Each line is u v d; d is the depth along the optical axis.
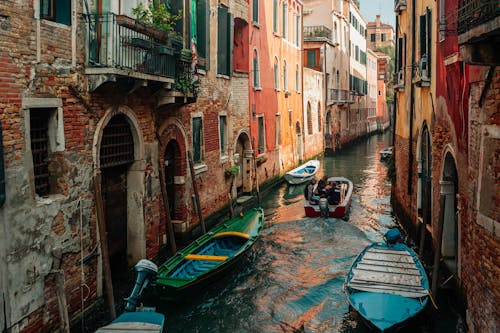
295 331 8.48
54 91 7.00
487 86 6.13
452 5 8.68
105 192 9.03
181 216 12.05
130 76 7.96
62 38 7.16
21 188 6.33
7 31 6.09
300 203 18.20
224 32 14.74
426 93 11.45
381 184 22.41
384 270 8.95
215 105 14.32
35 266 6.60
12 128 6.18
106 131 8.74
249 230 12.30
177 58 10.15
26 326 6.42
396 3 15.48
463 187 7.92
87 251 7.84
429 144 11.55
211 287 9.98
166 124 11.04
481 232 6.39
